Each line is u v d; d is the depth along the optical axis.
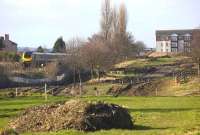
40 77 106.50
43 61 122.06
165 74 115.94
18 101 60.44
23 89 90.94
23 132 27.36
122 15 155.38
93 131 26.86
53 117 28.39
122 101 56.78
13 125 29.23
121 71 123.19
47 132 26.61
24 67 108.25
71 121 27.52
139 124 31.61
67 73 110.56
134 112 40.81
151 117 36.38
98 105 28.66
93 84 98.00
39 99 64.25
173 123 32.16
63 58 118.81
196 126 28.42
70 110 28.38
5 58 113.69
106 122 28.03
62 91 88.25
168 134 24.58
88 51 111.88
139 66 133.25
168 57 158.38
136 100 58.72
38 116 29.02
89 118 27.47
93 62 111.56
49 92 85.69
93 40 137.50
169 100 58.50
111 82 100.19
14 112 43.88
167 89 87.19
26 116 29.59
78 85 97.44
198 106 48.34
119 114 28.83
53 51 164.75
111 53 130.25
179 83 91.19
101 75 115.88
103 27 152.62
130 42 162.00
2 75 99.44
